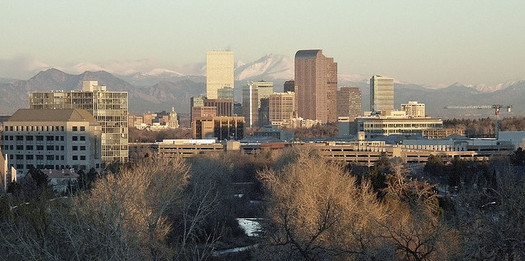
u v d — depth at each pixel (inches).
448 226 5364.2
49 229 4414.4
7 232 4586.6
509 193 5007.4
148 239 4463.6
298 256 5201.8
